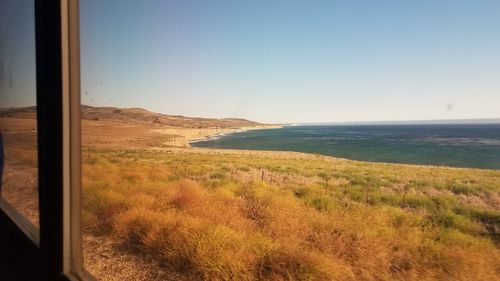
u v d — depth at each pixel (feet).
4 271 9.91
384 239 7.41
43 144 6.81
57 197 6.59
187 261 9.18
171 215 11.46
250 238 9.02
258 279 8.06
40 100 6.73
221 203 12.72
